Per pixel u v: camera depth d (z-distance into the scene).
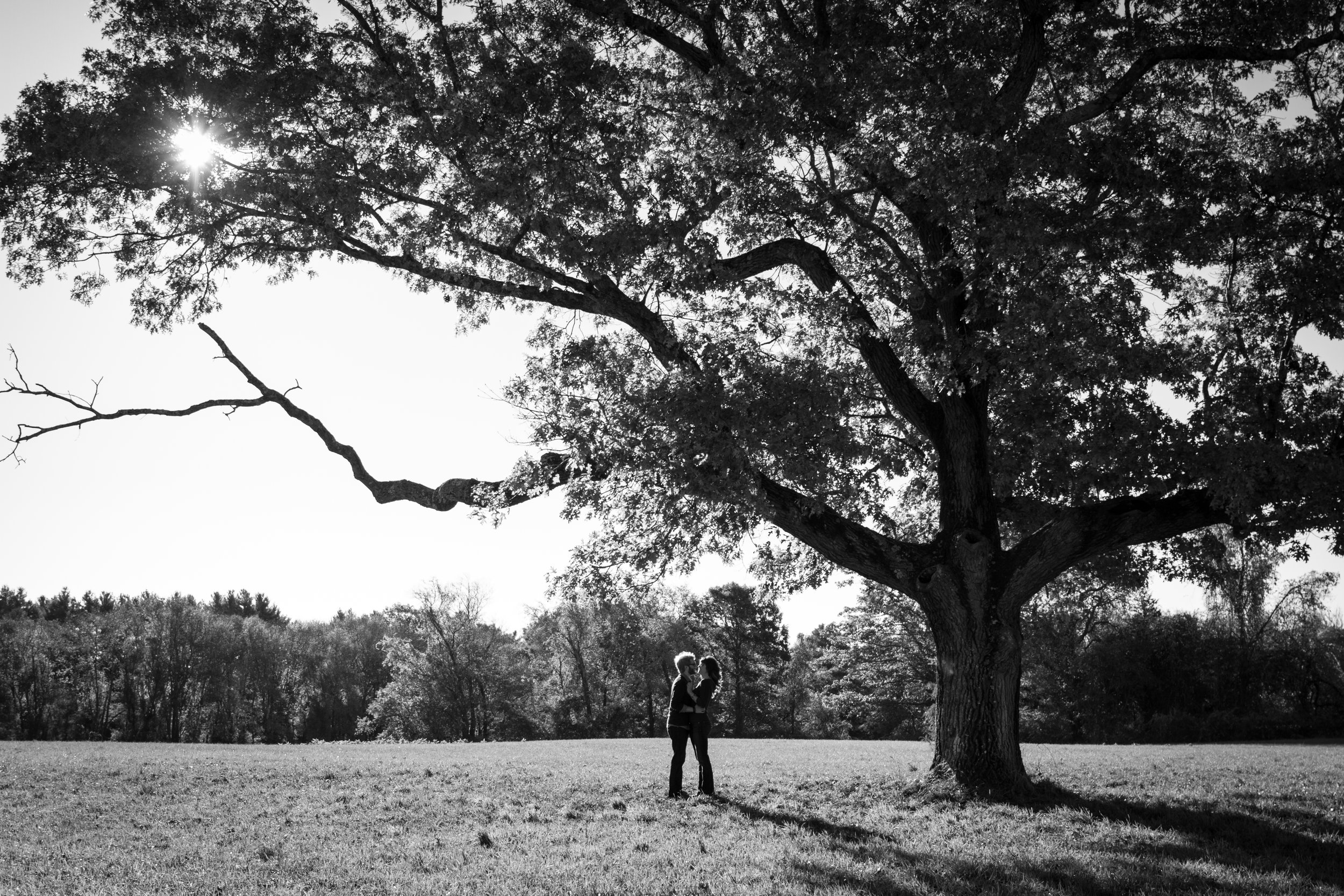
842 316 14.60
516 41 14.85
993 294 13.12
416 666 76.00
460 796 13.09
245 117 13.25
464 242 14.84
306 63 13.89
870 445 15.69
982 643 14.16
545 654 90.50
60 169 13.50
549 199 13.34
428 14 14.62
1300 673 52.44
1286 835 10.31
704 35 15.18
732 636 89.62
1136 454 12.90
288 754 23.66
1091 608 51.66
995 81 14.69
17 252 14.27
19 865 8.18
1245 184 13.97
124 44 13.89
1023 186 12.80
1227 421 13.57
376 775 16.00
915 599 14.91
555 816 11.42
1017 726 14.15
